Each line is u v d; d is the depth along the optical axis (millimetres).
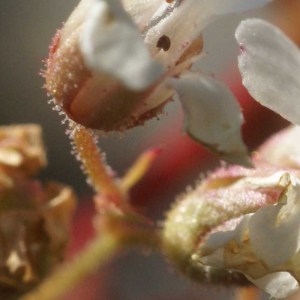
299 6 99
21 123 132
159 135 116
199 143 67
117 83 72
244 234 73
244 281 80
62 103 74
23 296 88
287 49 72
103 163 86
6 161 90
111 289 110
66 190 91
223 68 115
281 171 77
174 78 69
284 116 72
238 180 79
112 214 87
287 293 73
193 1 72
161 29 72
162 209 105
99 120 73
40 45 134
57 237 89
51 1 135
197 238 80
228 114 68
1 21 136
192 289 111
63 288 89
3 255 88
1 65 135
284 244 71
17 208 89
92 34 64
